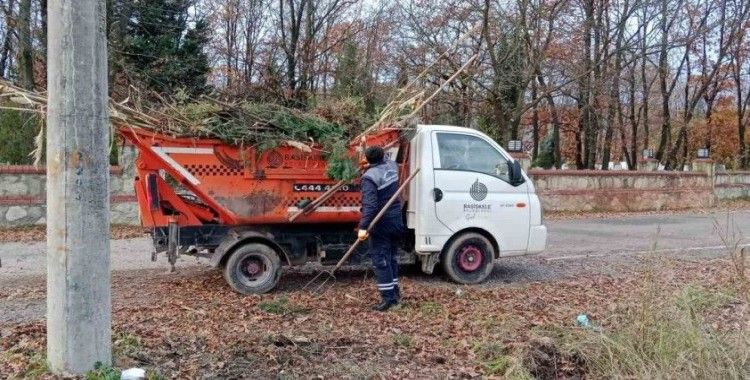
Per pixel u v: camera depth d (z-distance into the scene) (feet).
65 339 14.40
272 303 23.59
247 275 26.37
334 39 92.02
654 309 18.20
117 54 66.18
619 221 59.88
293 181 26.35
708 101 115.44
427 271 28.25
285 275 30.30
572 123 108.27
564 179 68.08
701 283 26.58
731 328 18.83
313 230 27.37
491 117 75.61
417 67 72.43
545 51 70.79
